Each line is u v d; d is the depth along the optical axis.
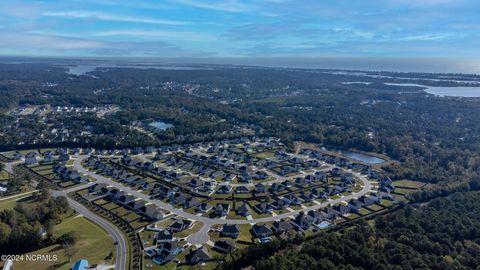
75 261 137.50
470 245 147.50
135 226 168.38
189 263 139.62
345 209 192.12
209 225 172.12
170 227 165.62
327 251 137.00
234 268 138.88
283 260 130.38
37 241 146.75
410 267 128.12
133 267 135.50
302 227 172.25
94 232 161.50
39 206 172.25
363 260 133.12
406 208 184.00
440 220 167.12
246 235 163.75
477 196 198.50
